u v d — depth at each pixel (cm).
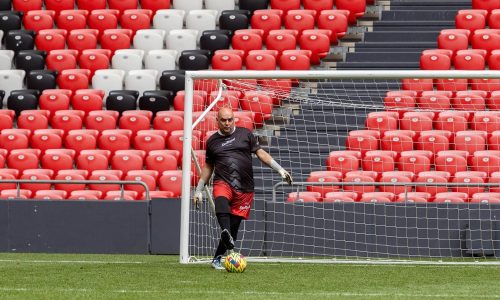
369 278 3397
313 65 6494
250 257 4500
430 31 6625
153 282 3198
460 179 5203
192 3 7119
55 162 5834
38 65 6700
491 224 4519
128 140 5953
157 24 6956
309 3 6888
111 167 5812
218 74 4169
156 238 4794
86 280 3269
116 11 7081
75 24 7056
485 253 4519
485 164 5397
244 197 3584
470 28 6531
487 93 5912
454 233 4559
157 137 5900
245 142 3584
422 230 4584
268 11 6794
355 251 4628
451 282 3281
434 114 5709
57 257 4600
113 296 2794
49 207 4888
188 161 4103
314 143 5647
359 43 6562
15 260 4391
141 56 6656
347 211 4641
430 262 4141
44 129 6119
